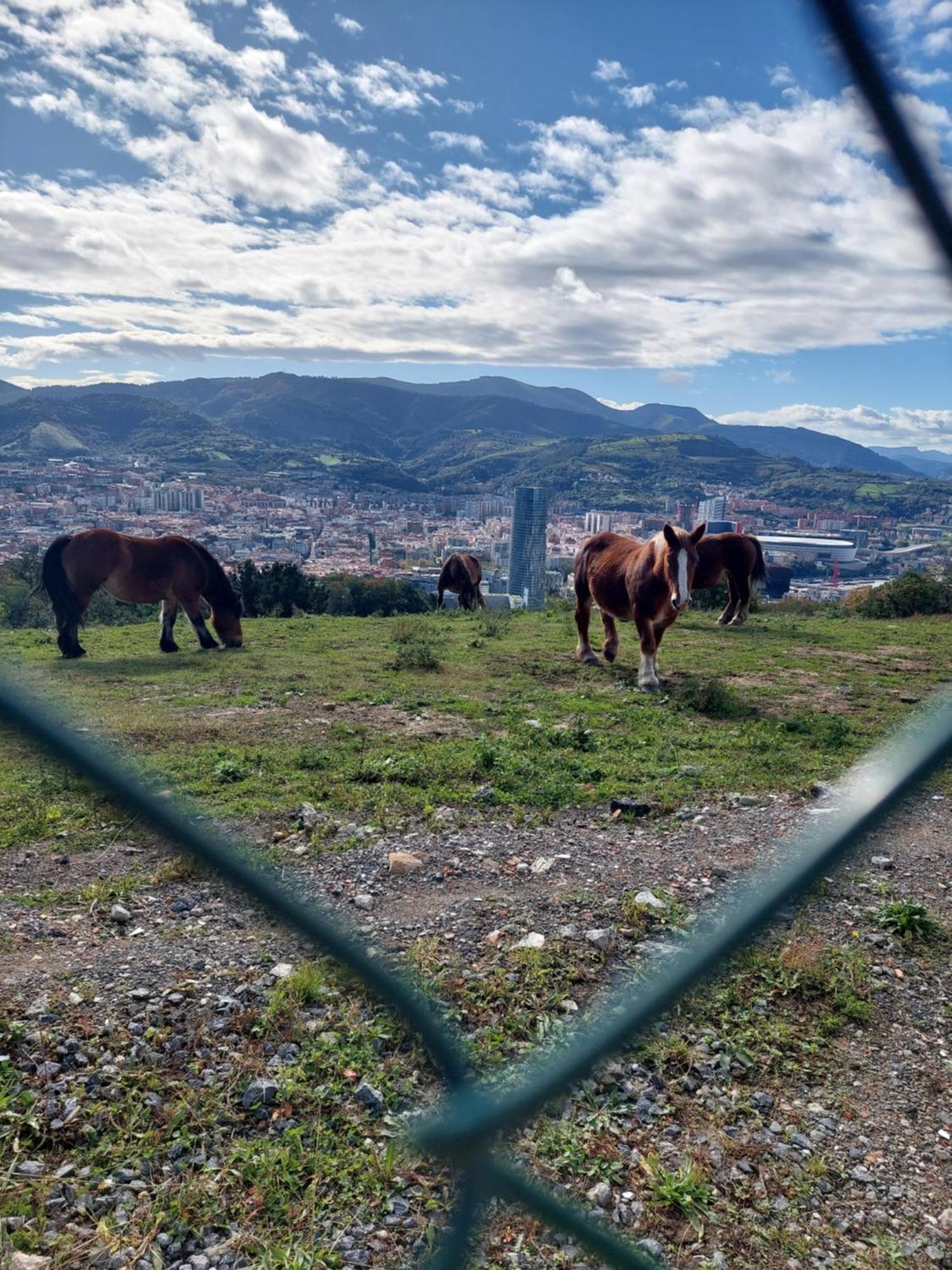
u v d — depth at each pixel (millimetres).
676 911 4367
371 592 23734
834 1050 3490
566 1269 2398
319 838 5270
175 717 8367
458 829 5547
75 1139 2754
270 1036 3299
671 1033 3443
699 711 9023
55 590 11836
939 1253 2547
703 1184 2729
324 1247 2408
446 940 4086
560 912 4398
